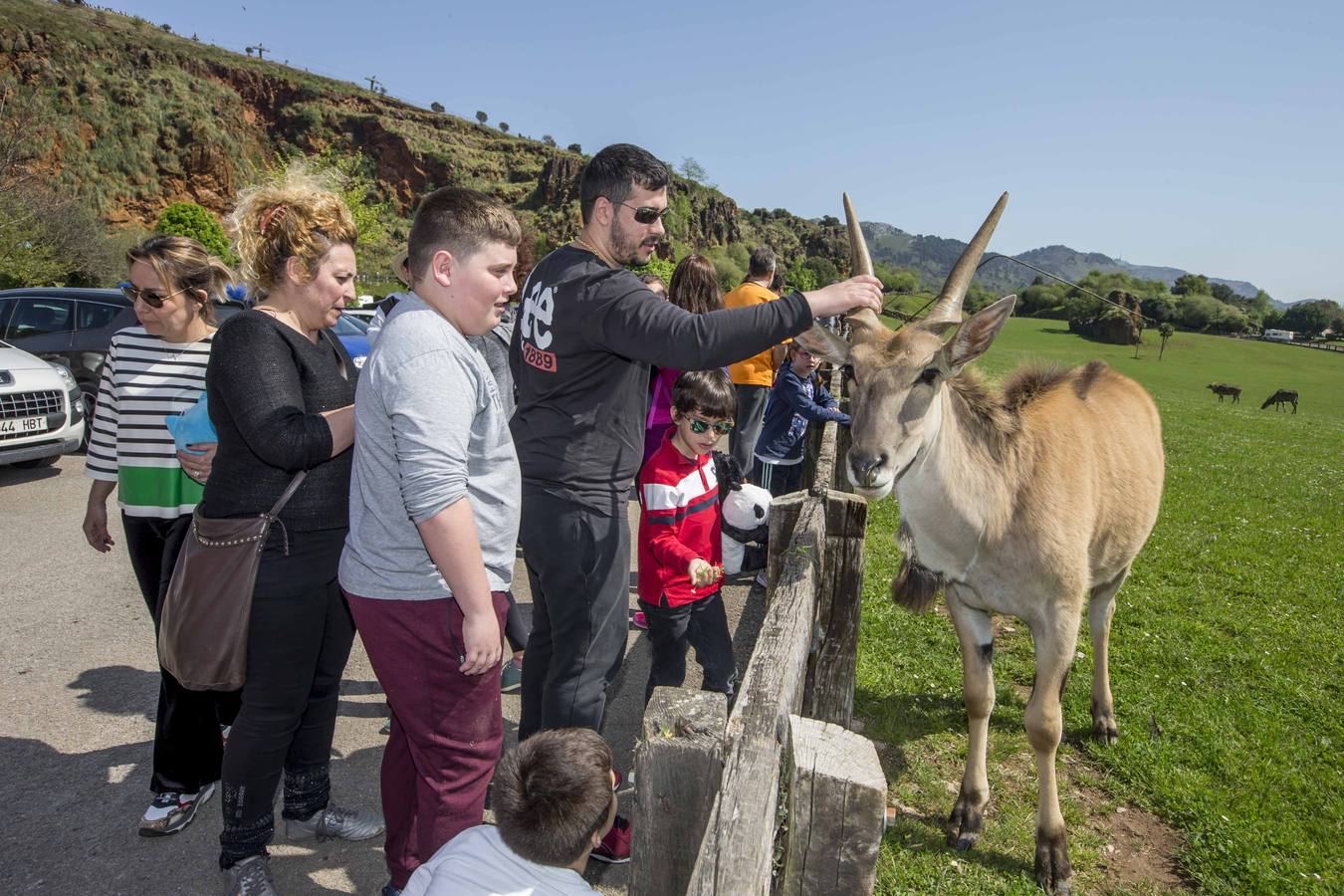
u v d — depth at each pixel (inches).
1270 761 151.9
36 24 3496.6
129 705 150.6
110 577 210.5
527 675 118.3
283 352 92.6
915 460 120.9
